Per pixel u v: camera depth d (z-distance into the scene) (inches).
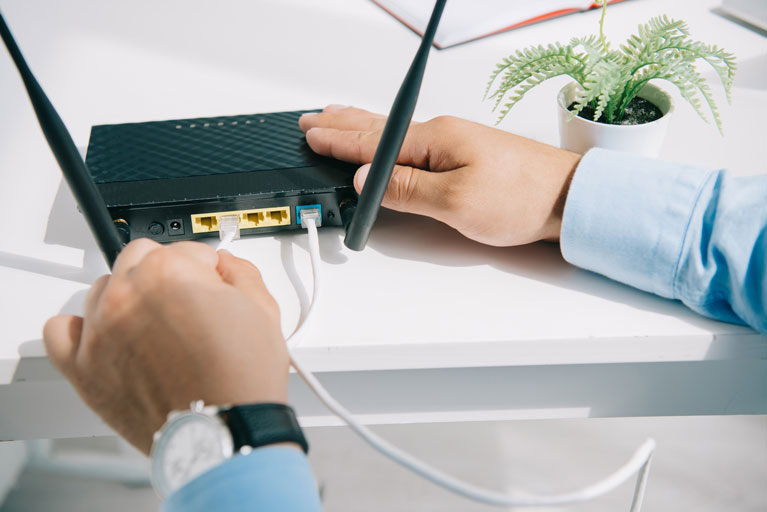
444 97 29.2
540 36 33.1
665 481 46.7
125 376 16.2
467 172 21.0
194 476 14.5
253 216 22.6
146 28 34.4
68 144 17.7
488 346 19.5
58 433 22.9
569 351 19.7
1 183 25.1
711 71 30.2
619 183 20.2
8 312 20.2
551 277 21.5
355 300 20.7
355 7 35.8
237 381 15.1
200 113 28.5
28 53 32.3
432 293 20.9
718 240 18.6
